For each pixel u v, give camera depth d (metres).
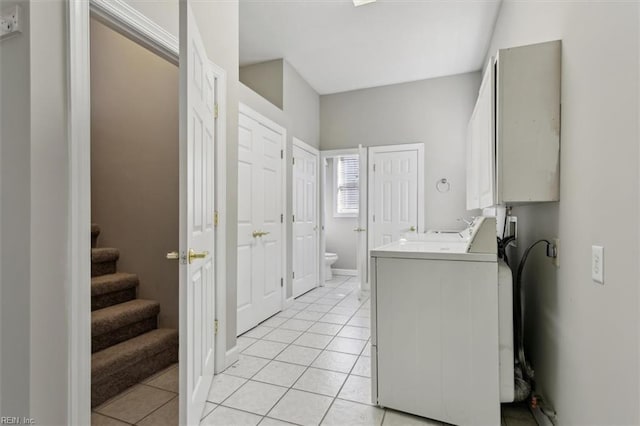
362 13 3.02
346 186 6.09
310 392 1.95
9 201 1.15
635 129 0.93
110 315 2.13
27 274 1.13
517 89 1.52
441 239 2.78
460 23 3.19
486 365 1.60
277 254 3.60
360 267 4.37
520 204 1.84
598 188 1.13
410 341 1.73
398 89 4.62
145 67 2.53
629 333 0.96
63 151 1.21
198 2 1.99
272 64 3.95
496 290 1.60
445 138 4.40
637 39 0.92
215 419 1.69
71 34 1.23
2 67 1.16
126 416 1.73
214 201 2.16
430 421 1.69
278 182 3.65
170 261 2.46
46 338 1.16
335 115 4.95
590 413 1.20
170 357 2.33
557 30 1.52
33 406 1.12
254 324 3.10
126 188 2.59
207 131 1.87
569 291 1.37
